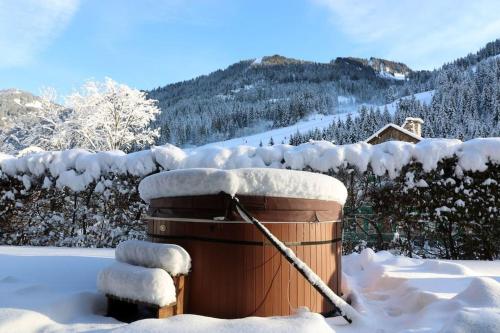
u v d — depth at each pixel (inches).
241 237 108.0
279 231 109.8
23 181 289.4
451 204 231.9
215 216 109.0
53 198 289.6
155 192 122.3
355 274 183.8
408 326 105.3
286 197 111.0
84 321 97.0
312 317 94.1
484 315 88.1
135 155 273.9
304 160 245.6
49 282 139.4
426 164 232.8
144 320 88.9
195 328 84.7
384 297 140.0
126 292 101.0
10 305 100.2
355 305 124.7
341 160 241.9
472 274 156.5
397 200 241.8
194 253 112.6
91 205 283.1
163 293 97.4
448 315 101.7
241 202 108.9
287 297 108.6
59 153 289.4
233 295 107.3
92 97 846.5
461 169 229.0
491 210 223.9
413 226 241.4
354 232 249.6
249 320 90.1
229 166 248.5
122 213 277.1
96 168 277.3
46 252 219.3
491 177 223.9
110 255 206.1
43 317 94.0
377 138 869.2
